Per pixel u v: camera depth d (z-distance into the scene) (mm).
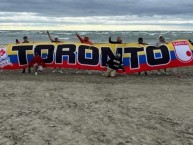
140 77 16266
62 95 11750
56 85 13672
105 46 16938
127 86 13703
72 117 8984
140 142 7211
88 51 16953
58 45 17141
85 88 13125
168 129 8133
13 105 10242
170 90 13000
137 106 10336
